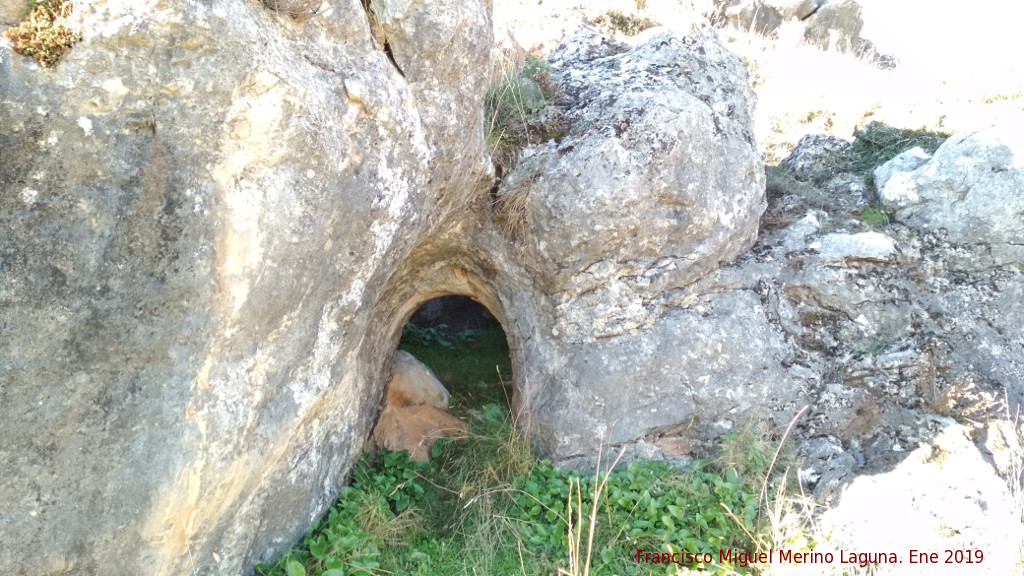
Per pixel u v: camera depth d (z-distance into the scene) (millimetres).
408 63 2928
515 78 4184
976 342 4094
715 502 3557
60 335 2086
